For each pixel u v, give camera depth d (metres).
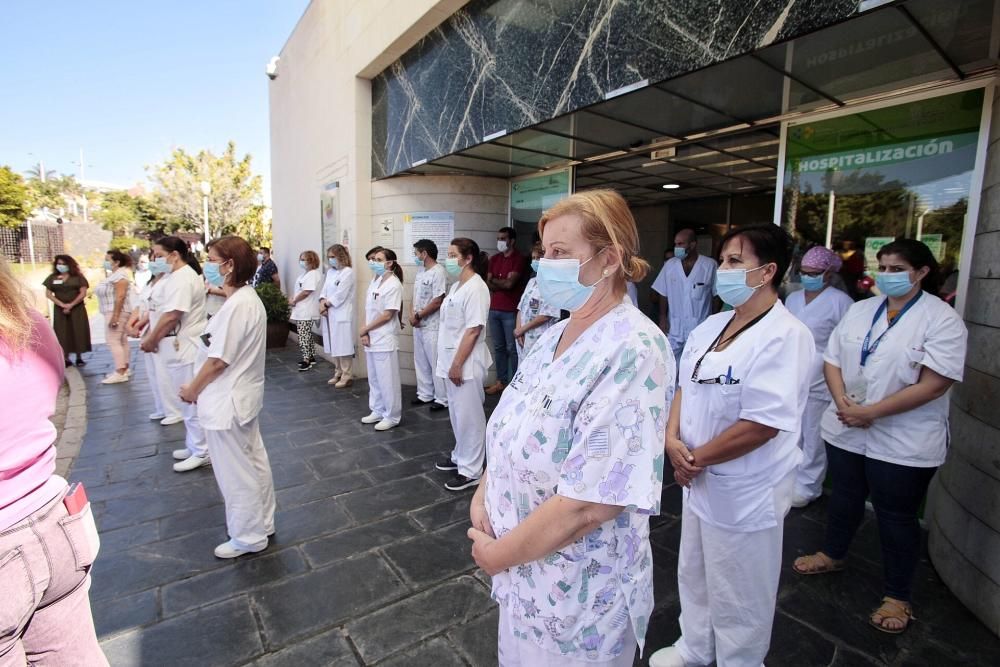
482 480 1.40
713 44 2.47
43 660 1.27
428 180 5.98
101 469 3.89
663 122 3.70
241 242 2.64
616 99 3.13
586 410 1.02
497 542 1.11
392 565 2.65
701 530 1.77
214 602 2.35
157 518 3.14
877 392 2.27
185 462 3.87
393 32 5.16
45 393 1.20
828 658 2.02
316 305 7.45
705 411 1.76
